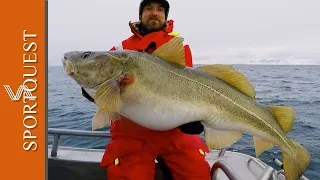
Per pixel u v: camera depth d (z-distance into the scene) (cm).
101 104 89
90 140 290
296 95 928
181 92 95
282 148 110
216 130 104
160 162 122
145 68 93
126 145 110
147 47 119
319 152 310
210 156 154
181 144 111
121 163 110
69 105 601
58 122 421
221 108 100
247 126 105
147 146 111
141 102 92
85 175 132
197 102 97
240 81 106
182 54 98
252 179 127
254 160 147
